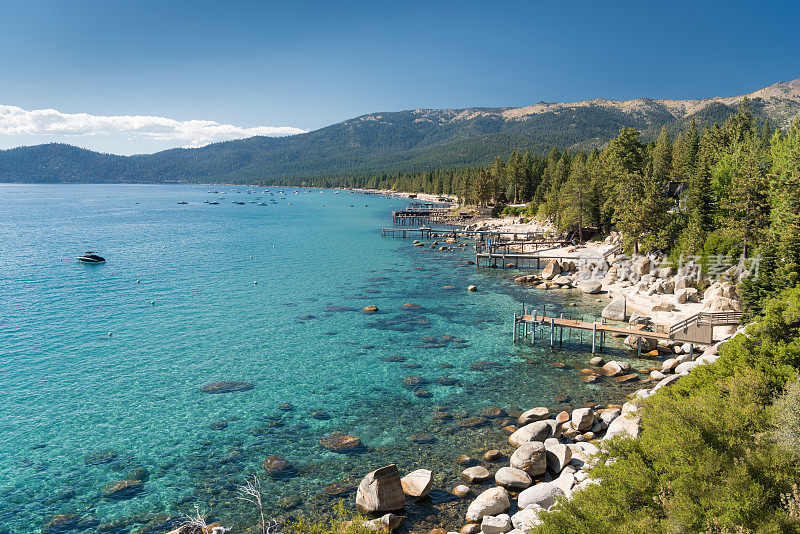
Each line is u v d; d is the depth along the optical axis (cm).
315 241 12462
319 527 2009
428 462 2823
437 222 17700
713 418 1966
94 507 2412
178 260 9425
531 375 4088
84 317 5659
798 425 1870
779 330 2814
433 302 6469
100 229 14488
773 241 4975
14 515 2350
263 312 5950
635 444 2061
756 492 1616
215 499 2483
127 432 3133
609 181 10431
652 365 4281
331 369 4203
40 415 3344
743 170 6222
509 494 2541
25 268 8444
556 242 10762
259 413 3406
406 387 3850
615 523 1642
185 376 4031
